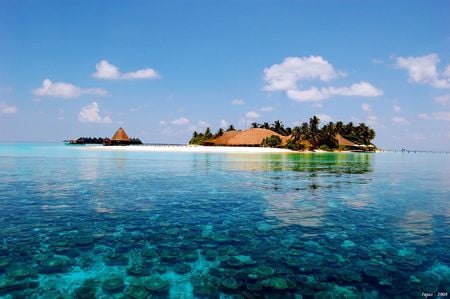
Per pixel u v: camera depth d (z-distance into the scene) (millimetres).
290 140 97312
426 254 9195
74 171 29891
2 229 10992
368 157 74250
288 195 18156
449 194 19156
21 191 18375
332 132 104500
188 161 46188
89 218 12562
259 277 7742
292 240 10328
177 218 12797
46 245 9562
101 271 7969
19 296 6746
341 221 12609
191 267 8258
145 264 8406
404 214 13828
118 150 87312
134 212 13656
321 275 7863
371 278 7711
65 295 6824
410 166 46688
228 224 12062
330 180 25703
